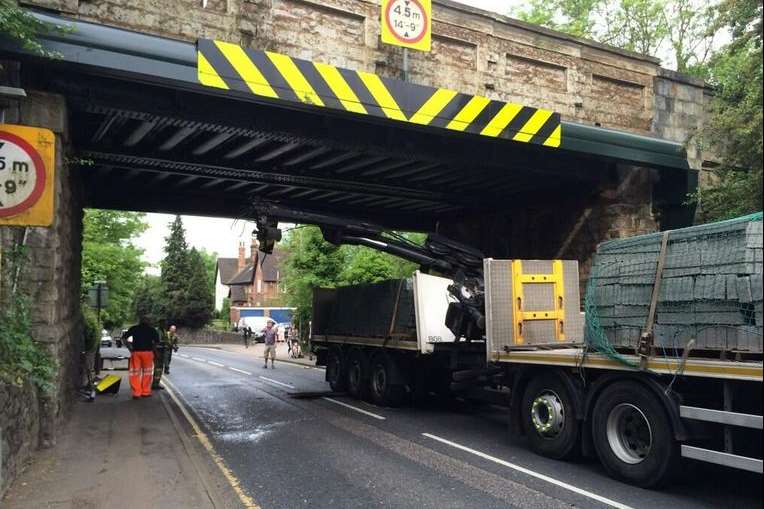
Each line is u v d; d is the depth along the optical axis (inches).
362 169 576.4
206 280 2689.5
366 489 264.7
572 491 258.1
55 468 281.7
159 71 343.6
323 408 498.9
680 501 243.0
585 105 553.9
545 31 531.5
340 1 436.5
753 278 219.5
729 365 220.2
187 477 268.8
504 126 455.5
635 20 1010.7
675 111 604.4
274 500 250.4
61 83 366.9
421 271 527.5
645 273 263.4
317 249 1054.4
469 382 419.5
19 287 310.3
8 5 270.2
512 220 705.6
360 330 558.3
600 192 585.0
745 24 379.6
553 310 370.6
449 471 292.7
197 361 1127.6
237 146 500.4
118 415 445.1
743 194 433.1
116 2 365.4
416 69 470.3
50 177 217.5
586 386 296.8
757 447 226.8
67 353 424.5
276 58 376.5
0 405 228.4
